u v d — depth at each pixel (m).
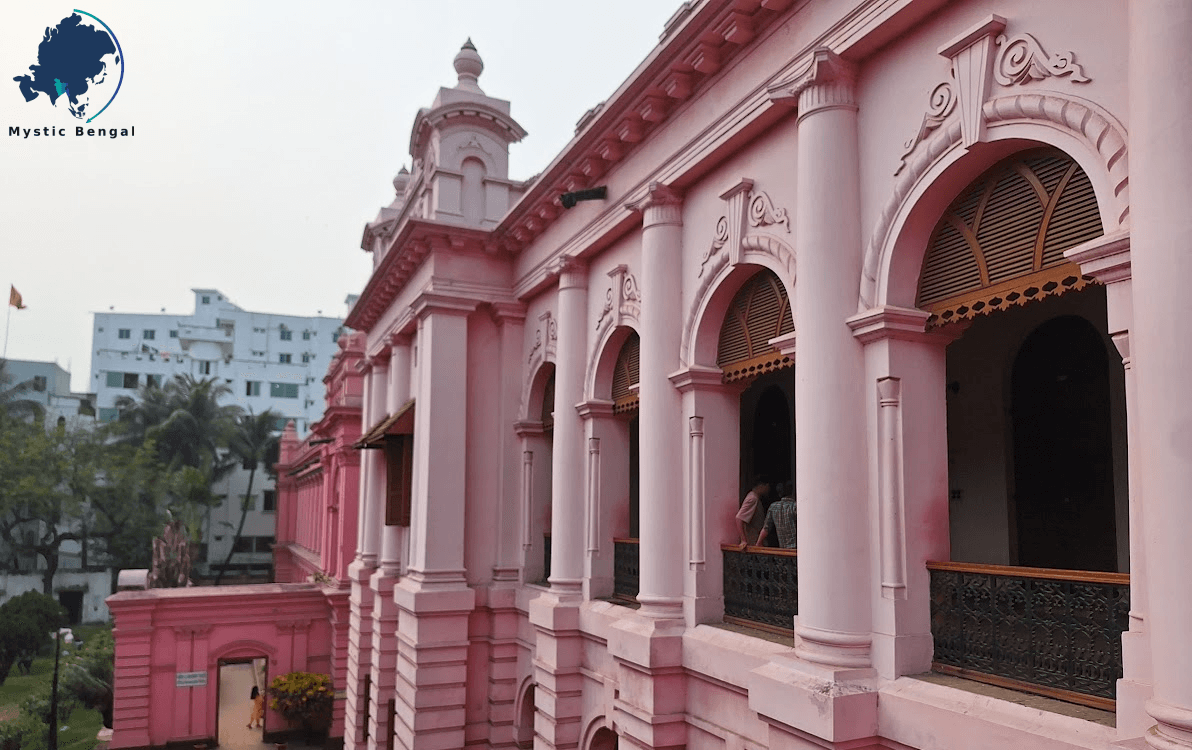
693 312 8.11
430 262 12.76
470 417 12.74
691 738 7.62
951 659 5.39
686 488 8.05
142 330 60.53
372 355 17.77
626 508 10.26
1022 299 5.09
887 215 5.79
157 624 21.86
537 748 10.23
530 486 12.35
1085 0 4.61
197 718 21.84
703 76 7.76
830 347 5.96
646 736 7.65
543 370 12.28
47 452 40.19
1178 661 3.56
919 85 5.66
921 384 5.78
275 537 47.62
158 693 21.61
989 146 5.12
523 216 11.80
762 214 7.19
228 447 47.22
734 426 8.11
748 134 7.30
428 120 13.18
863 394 5.91
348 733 17.64
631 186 9.15
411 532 12.95
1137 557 4.09
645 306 8.52
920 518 5.64
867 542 5.79
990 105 5.07
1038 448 7.59
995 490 7.94
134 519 41.03
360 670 17.09
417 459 12.83
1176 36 3.75
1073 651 4.59
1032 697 4.73
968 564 5.30
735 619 7.59
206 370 61.62
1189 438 3.59
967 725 4.78
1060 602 4.66
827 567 5.81
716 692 7.30
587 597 9.92
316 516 33.41
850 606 5.71
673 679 7.70
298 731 23.34
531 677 11.55
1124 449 6.76
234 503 50.62
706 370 7.96
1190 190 3.66
